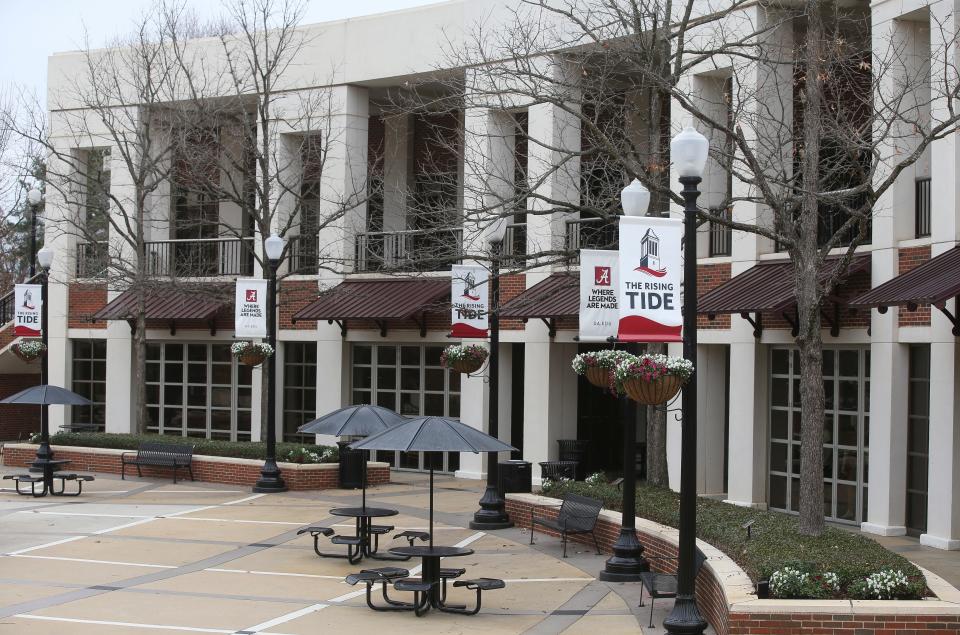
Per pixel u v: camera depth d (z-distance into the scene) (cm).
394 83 2948
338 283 2958
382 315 2670
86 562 1652
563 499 1925
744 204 2180
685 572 1059
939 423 1764
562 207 2134
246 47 3116
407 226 2777
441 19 2769
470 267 2192
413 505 2280
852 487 2003
